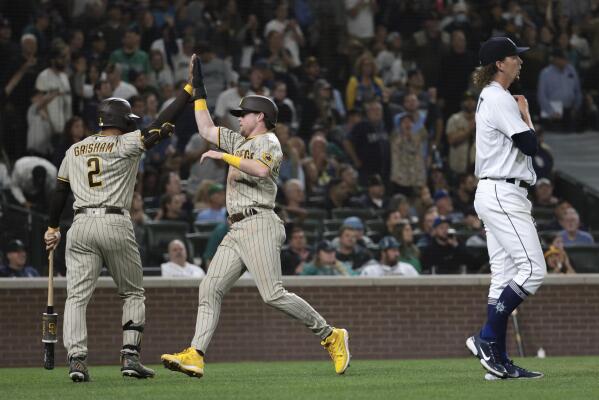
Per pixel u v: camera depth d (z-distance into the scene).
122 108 16.53
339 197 33.25
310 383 16.14
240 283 25.44
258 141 16.22
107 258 16.28
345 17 39.44
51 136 32.81
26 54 33.19
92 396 14.11
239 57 38.03
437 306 26.23
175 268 26.61
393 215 29.20
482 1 40.75
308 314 16.89
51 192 30.86
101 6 36.47
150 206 32.47
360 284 25.89
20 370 22.45
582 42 42.12
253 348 25.41
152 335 25.09
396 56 39.69
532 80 40.78
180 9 37.88
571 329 26.72
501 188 15.95
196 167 33.78
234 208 16.42
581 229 34.16
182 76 36.75
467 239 31.34
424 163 36.50
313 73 38.12
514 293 15.95
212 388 15.22
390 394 14.08
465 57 38.94
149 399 13.68
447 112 38.59
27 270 26.72
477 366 21.39
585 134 40.97
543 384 15.47
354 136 35.69
